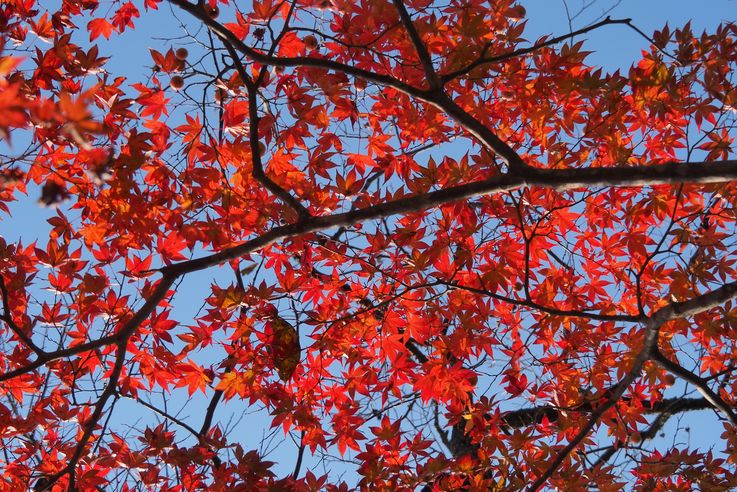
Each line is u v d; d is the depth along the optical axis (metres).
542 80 5.04
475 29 4.53
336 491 5.11
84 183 4.85
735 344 5.50
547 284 5.50
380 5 4.56
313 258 5.25
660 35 4.80
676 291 5.27
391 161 5.31
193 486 5.33
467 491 5.38
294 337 5.01
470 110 5.22
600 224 5.40
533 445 5.28
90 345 4.02
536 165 5.56
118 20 5.31
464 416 5.29
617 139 5.22
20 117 1.90
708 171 3.42
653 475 5.57
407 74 4.98
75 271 4.89
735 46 4.81
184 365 5.04
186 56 4.69
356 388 5.32
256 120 4.18
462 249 5.10
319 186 5.10
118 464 5.23
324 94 4.93
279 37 4.23
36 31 5.01
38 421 5.20
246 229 5.14
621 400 5.41
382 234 5.04
